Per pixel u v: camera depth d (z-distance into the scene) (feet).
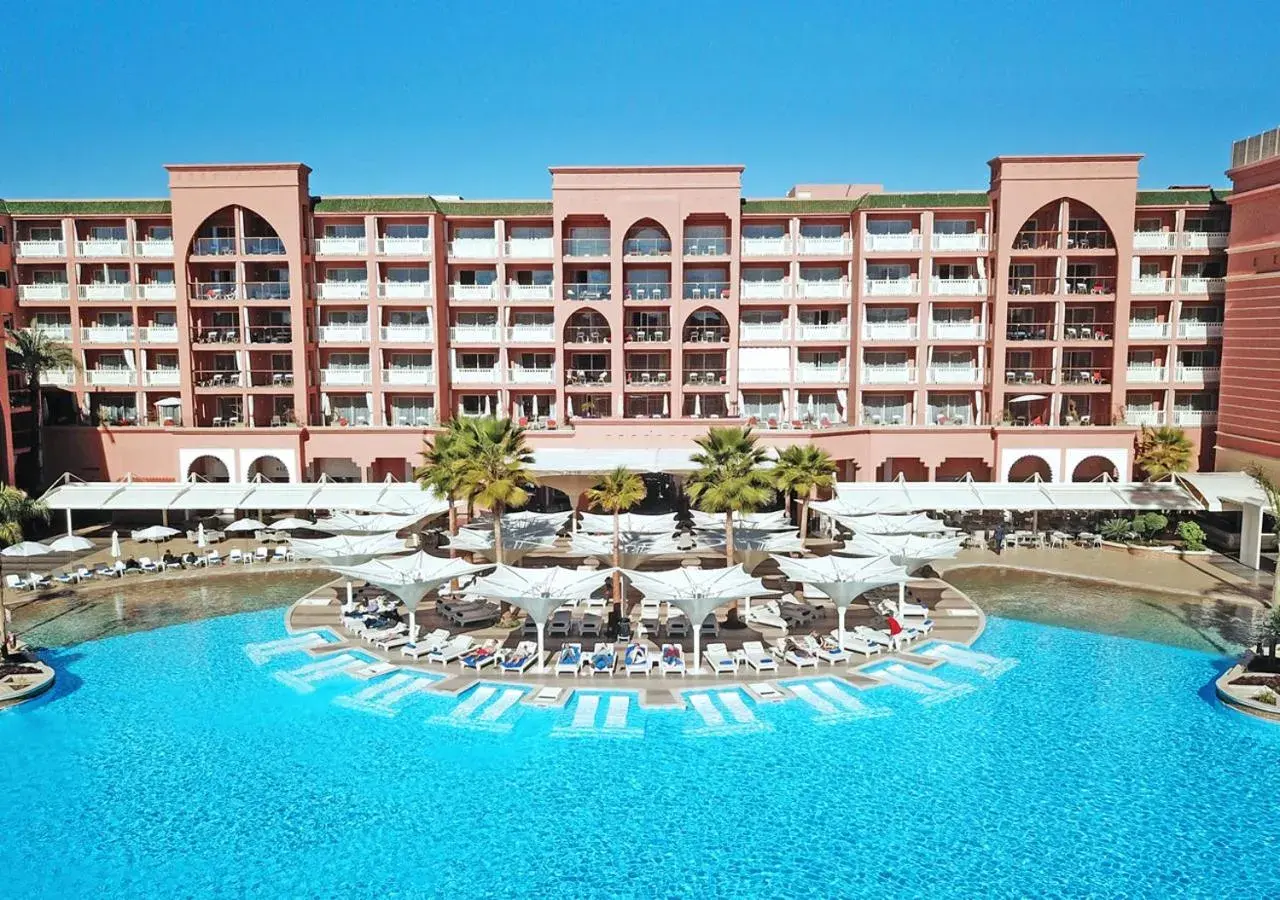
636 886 63.36
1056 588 136.67
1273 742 84.48
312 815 72.69
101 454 184.85
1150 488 157.79
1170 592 132.98
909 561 116.98
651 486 209.77
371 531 140.97
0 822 71.87
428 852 67.56
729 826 70.79
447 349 195.31
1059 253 180.75
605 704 93.35
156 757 82.53
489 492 113.19
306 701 94.58
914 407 191.83
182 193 181.98
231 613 125.39
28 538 173.27
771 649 109.60
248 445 182.29
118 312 194.80
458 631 117.29
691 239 193.98
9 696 92.89
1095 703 93.20
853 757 81.76
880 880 63.98
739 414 195.11
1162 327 186.19
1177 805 73.67
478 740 85.40
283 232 182.09
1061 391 184.55
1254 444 169.78
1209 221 188.96
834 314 198.39
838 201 191.93
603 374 195.00
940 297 187.21
